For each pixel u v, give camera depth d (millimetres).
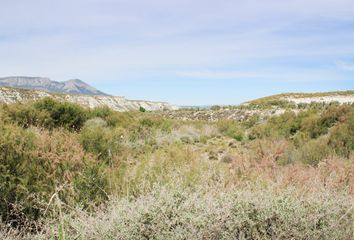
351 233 3189
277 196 3482
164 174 4312
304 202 3377
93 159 4594
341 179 4637
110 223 2891
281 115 16766
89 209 3576
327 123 12234
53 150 4652
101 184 4023
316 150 7973
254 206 3162
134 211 3012
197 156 5996
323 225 3051
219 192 3543
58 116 11383
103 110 14844
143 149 8867
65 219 3002
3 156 3971
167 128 13359
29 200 3543
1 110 9648
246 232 2988
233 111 28875
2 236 2941
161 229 2861
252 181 4363
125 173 4270
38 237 2910
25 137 4711
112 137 8031
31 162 4188
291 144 9367
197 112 31484
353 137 8328
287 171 4910
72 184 3734
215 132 14883
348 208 3395
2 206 3439
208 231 2822
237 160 6012
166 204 3066
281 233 2891
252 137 13500
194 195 3320
